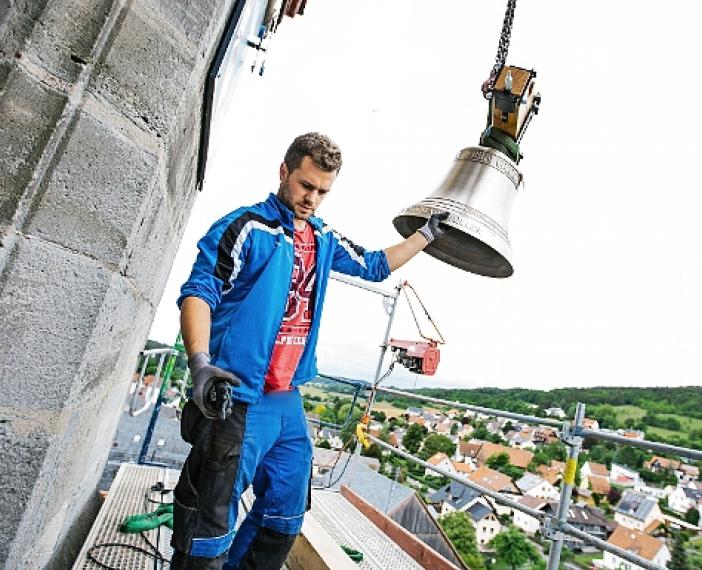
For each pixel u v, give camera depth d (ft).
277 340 4.52
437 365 12.59
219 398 2.74
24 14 2.67
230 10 4.65
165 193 4.61
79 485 6.00
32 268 2.74
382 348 14.93
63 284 2.88
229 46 4.66
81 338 2.97
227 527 3.91
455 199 5.95
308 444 4.72
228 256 3.99
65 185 2.84
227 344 4.06
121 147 3.09
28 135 2.70
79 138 2.86
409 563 9.52
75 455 4.39
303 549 8.13
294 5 15.35
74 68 2.84
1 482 2.74
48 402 2.86
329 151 4.35
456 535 82.99
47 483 3.24
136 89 3.19
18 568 3.39
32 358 2.78
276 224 4.44
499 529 81.92
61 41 2.80
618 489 95.09
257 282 4.20
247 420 4.11
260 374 4.12
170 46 3.40
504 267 6.34
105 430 7.53
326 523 10.97
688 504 87.35
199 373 2.90
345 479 15.53
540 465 81.92
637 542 85.05
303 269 4.89
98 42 2.93
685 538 83.10
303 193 4.47
